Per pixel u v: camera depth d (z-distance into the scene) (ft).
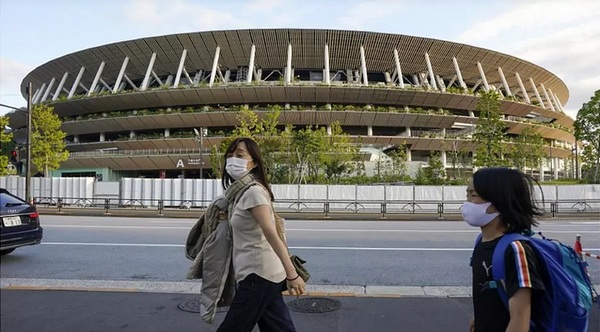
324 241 40.27
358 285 23.57
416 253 33.88
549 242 6.52
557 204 82.33
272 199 10.71
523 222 6.60
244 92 176.55
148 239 40.63
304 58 193.26
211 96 179.83
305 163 131.23
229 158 10.76
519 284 5.90
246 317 9.92
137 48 195.93
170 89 178.70
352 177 142.61
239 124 177.47
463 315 17.44
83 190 96.78
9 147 146.30
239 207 10.22
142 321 16.31
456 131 195.11
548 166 209.77
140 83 217.97
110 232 46.29
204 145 176.35
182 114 178.50
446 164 190.39
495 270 6.35
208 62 197.16
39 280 23.73
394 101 184.24
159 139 182.29
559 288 6.07
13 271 26.89
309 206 89.61
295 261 10.97
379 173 146.30
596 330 15.03
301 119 177.27
